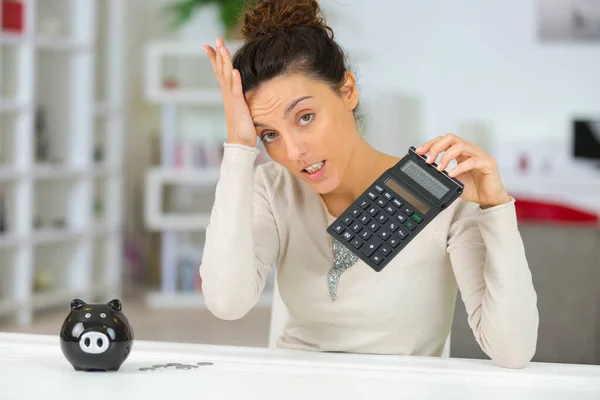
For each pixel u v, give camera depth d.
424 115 7.40
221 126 7.14
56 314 5.53
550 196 7.05
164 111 6.38
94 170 5.77
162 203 6.69
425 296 1.45
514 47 7.30
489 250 1.28
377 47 7.41
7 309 5.01
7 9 5.06
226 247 1.31
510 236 1.27
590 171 7.18
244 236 1.32
